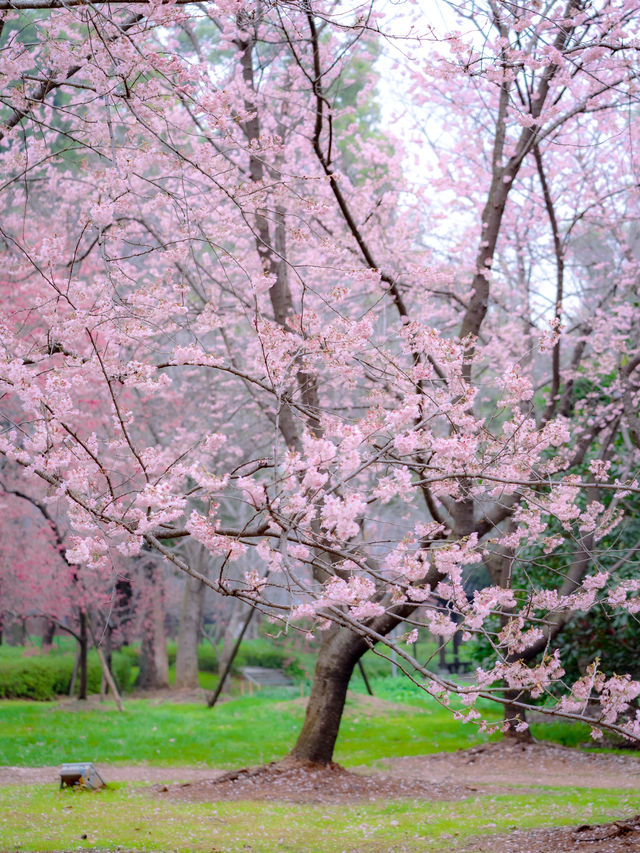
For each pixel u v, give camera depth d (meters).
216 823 8.91
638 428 12.13
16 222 13.34
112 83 6.70
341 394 14.72
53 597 21.55
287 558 4.95
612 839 7.11
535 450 6.43
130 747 15.74
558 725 17.41
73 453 5.61
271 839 8.12
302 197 6.82
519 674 5.76
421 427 6.16
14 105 6.21
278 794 11.04
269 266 12.44
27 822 8.62
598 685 5.43
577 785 11.66
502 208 13.01
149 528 5.16
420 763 14.34
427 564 5.32
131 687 27.41
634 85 10.38
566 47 9.65
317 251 14.59
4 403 9.18
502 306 16.44
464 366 12.42
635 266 15.48
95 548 5.14
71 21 6.66
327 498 4.70
